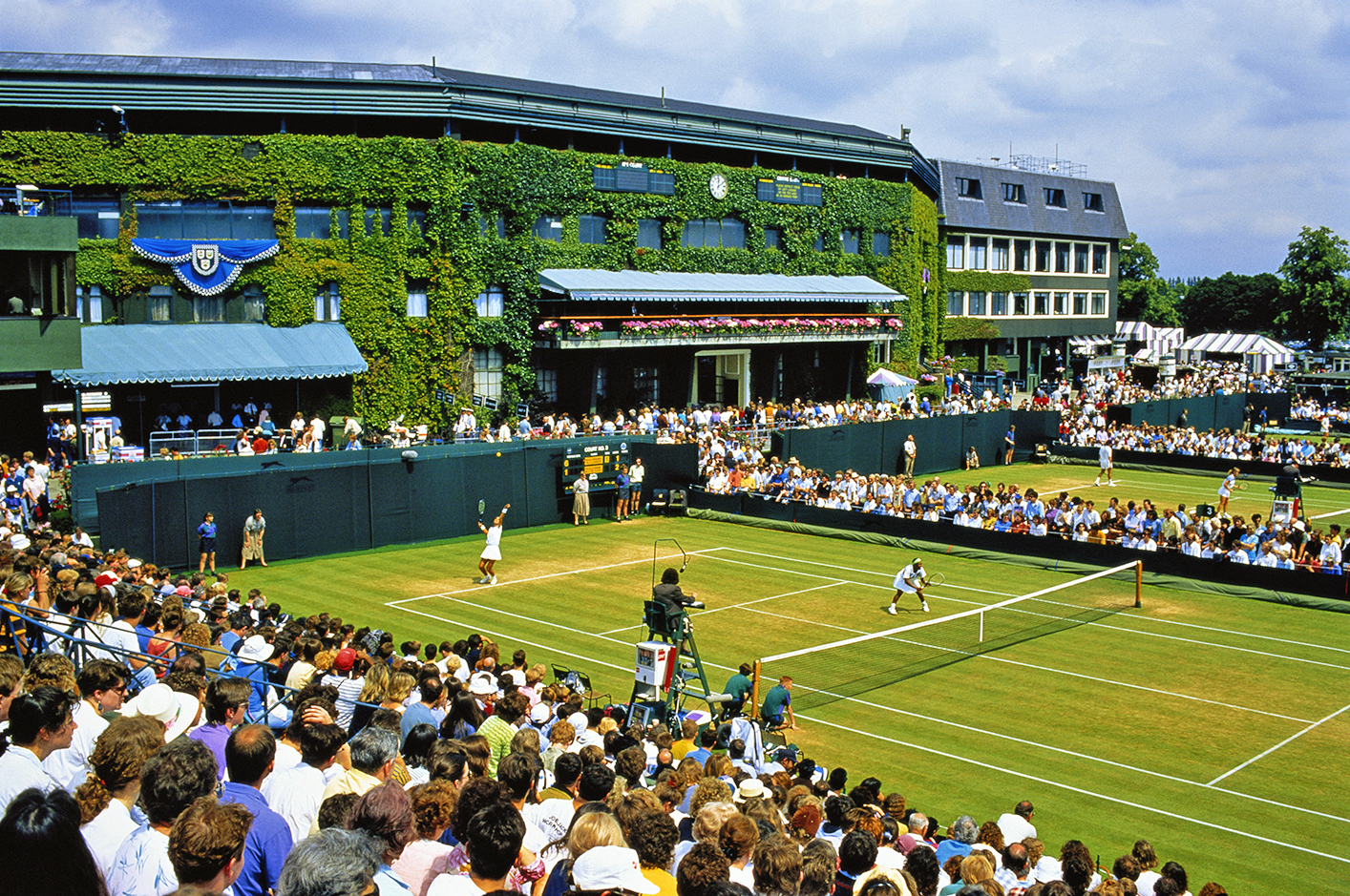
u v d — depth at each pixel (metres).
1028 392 89.81
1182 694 25.47
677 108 72.56
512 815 6.75
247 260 52.19
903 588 32.84
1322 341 126.69
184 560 36.69
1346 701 25.11
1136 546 38.69
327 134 54.47
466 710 13.43
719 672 26.77
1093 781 20.39
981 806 19.14
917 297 81.56
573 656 27.83
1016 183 94.25
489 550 36.03
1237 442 66.00
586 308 60.75
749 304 69.12
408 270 55.25
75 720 9.20
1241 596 35.25
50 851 4.56
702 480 50.00
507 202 57.44
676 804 11.80
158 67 54.50
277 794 9.08
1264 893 16.23
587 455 47.94
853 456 59.44
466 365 56.94
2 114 49.91
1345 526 48.84
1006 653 28.67
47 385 40.59
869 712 23.94
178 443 43.25
